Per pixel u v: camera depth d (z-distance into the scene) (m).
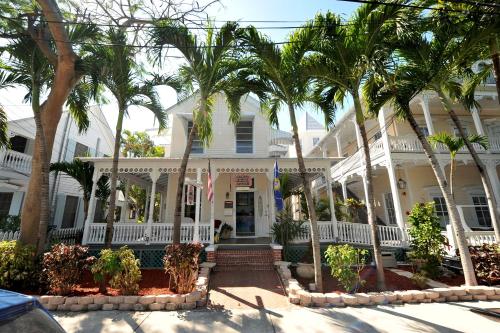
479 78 8.45
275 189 9.19
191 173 13.15
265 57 6.93
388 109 14.00
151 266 9.95
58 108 8.29
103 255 6.06
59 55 8.08
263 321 4.83
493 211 7.33
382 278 6.55
